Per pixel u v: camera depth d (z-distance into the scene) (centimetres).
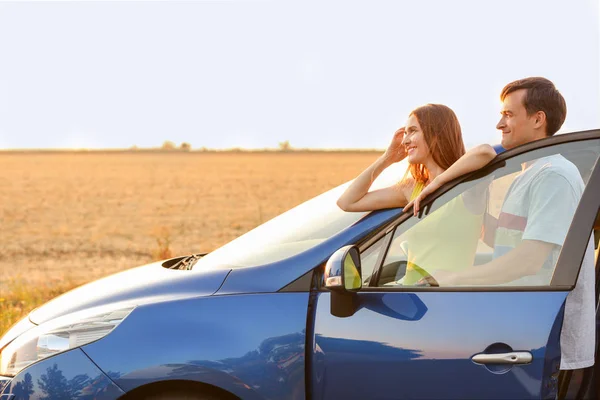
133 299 329
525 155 313
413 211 319
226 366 303
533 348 288
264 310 309
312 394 302
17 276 1235
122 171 8850
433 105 339
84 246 1962
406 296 302
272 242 350
